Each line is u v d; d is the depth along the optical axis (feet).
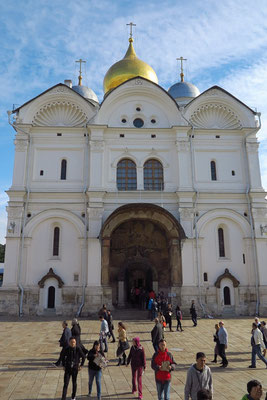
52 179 97.76
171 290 88.89
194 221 95.96
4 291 86.79
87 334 63.00
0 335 61.98
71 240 93.15
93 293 86.89
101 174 96.17
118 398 32.07
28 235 91.91
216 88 106.11
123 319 81.20
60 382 36.58
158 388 28.22
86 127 99.76
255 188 99.25
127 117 104.27
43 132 100.63
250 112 105.91
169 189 98.63
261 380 37.27
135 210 90.58
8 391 33.65
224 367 42.63
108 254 88.63
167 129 102.12
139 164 100.12
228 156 103.35
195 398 22.70
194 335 64.08
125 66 124.06
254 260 94.48
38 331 66.08
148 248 99.81
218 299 90.94
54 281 89.81
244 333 65.57
